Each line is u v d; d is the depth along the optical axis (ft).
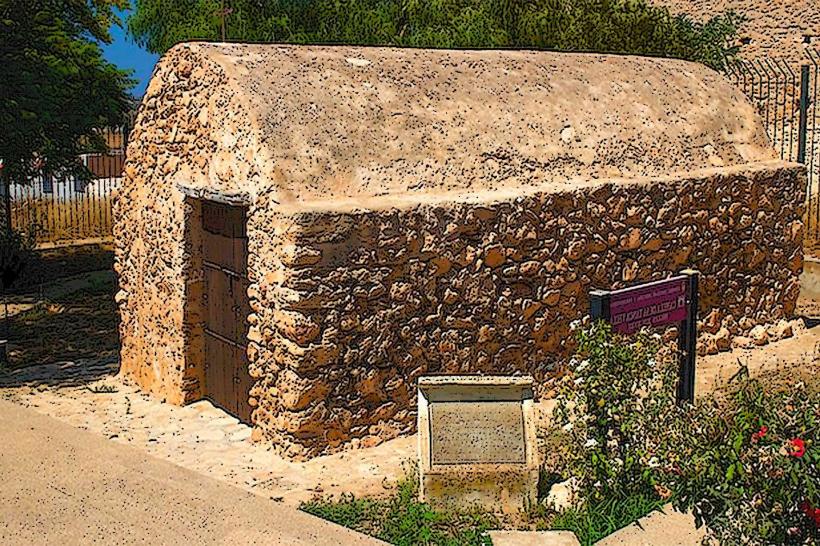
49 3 42.65
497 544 17.35
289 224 22.80
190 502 12.15
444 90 29.07
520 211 26.61
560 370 28.45
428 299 25.26
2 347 35.19
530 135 29.27
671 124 33.22
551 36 52.19
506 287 26.81
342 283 23.50
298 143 24.75
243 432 26.43
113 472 12.92
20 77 37.01
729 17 63.87
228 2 58.90
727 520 14.23
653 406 19.35
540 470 20.83
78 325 41.96
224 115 25.79
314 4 59.82
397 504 19.99
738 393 16.83
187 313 28.68
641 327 22.76
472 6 57.16
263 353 24.44
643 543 17.12
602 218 28.81
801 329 35.94
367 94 27.27
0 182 56.44
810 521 13.82
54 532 11.18
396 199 24.85
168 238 29.01
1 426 14.42
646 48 52.26
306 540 11.38
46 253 60.95
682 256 31.40
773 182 34.14
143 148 30.17
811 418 14.21
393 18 58.34
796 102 60.59
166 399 29.86
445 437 20.30
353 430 24.36
